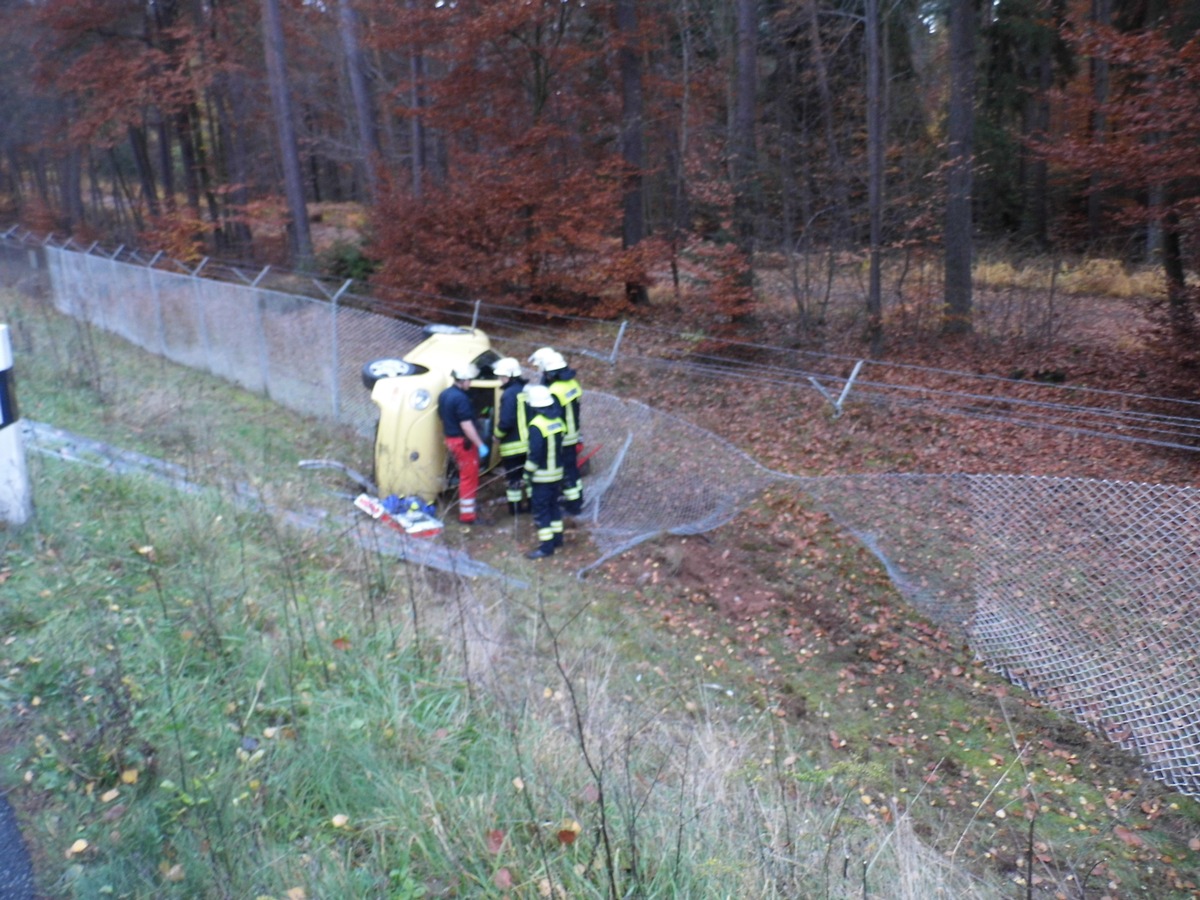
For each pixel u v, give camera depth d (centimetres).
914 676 586
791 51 1426
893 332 1260
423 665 459
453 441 784
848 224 1240
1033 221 1759
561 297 1534
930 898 339
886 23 1341
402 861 307
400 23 1551
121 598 468
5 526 517
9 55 2491
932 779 484
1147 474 816
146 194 2516
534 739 391
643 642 611
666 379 1205
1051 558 557
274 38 1861
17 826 300
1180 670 486
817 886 323
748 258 1216
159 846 296
